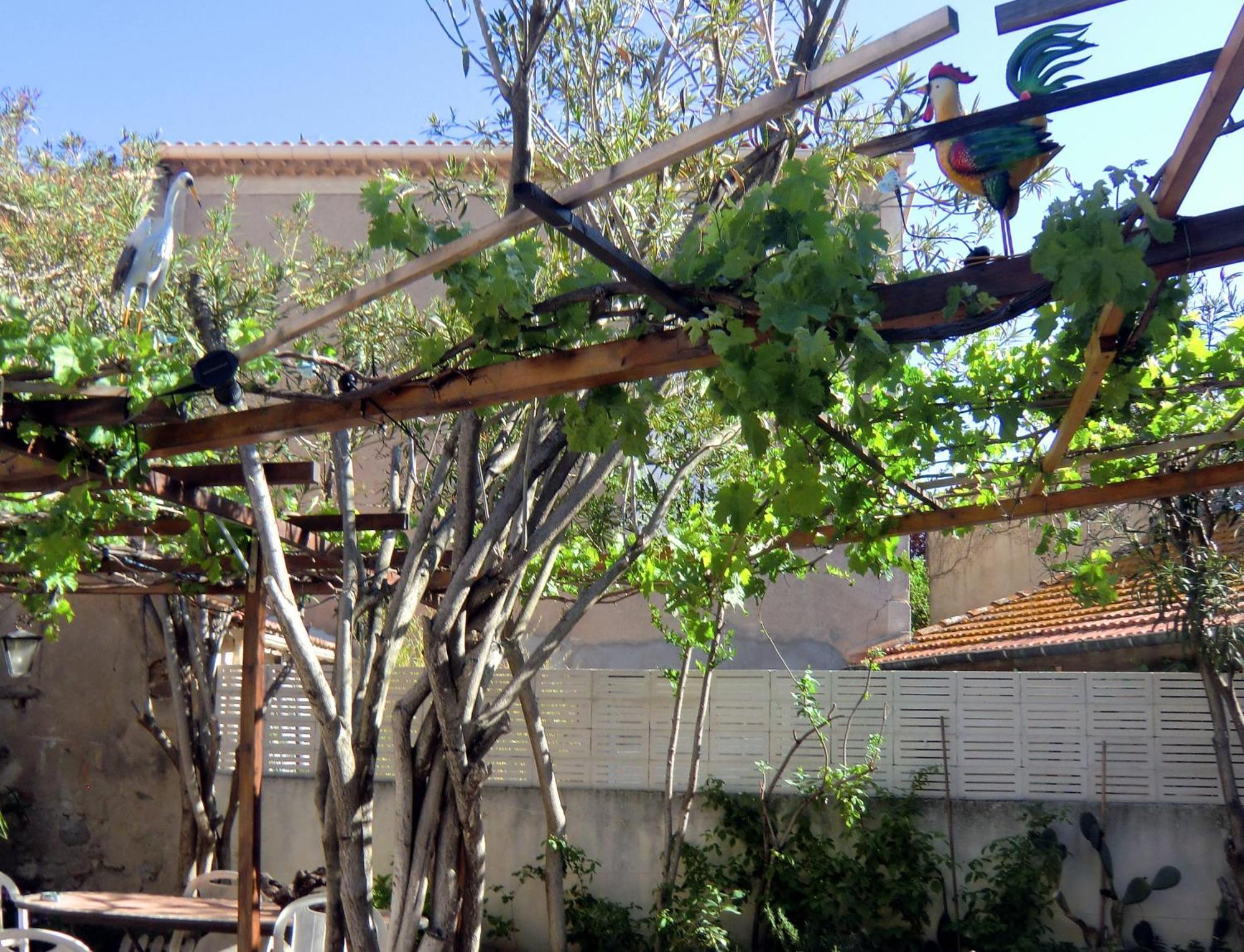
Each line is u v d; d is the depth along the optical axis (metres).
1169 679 9.53
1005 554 17.34
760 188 3.44
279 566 6.09
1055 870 9.13
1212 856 9.23
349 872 6.18
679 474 7.48
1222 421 6.65
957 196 6.94
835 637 12.92
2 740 11.51
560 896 9.02
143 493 5.71
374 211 3.97
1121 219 3.10
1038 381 5.81
